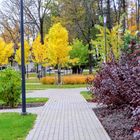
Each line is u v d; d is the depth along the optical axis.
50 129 12.36
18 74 20.88
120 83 12.46
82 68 62.34
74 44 57.34
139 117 7.41
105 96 14.28
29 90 35.16
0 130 12.23
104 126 12.67
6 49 53.25
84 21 54.72
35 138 10.80
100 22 47.53
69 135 11.19
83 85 41.28
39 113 16.91
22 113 16.25
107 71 14.30
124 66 12.11
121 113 14.59
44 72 53.41
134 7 52.03
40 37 51.81
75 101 22.92
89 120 14.35
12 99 20.67
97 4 53.09
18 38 65.06
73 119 14.73
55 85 42.22
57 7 57.09
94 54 49.28
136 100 9.52
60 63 41.94
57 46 40.75
